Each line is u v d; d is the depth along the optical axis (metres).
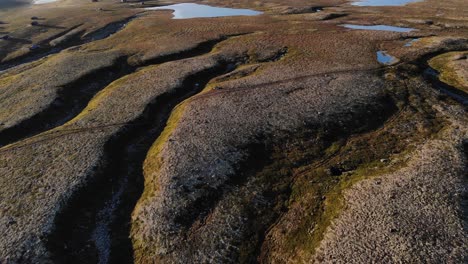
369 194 35.56
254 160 43.38
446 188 34.75
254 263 31.56
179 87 64.62
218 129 48.84
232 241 33.34
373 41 83.62
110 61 81.00
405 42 82.06
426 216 31.75
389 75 62.88
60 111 61.72
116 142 49.88
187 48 87.06
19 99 64.69
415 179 36.59
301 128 48.00
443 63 68.00
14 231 35.19
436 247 28.70
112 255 33.78
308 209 36.00
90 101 65.25
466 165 38.22
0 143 53.50
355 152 43.84
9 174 43.94
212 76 71.12
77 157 46.09
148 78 69.62
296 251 31.81
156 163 44.28
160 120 56.22
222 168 41.59
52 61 84.44
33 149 49.06
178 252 32.62
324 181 39.44
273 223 35.03
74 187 40.69
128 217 37.94
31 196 39.75
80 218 37.91
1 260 32.12
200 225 35.09
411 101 53.91
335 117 49.97
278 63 73.25
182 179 40.31
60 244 34.44
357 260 28.75
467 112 49.84
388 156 42.44
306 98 55.41
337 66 68.50
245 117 51.22
